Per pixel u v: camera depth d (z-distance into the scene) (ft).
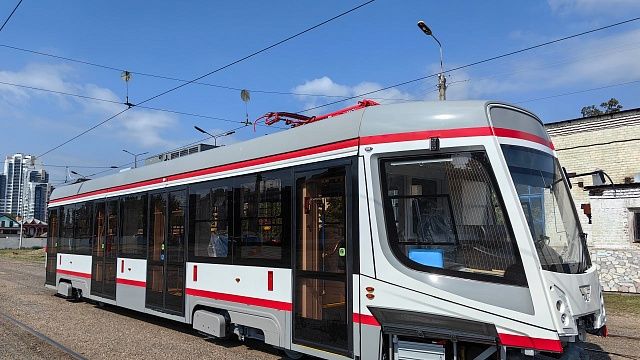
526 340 15.51
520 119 18.30
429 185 17.58
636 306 39.22
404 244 17.70
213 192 26.76
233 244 24.90
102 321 34.06
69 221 45.03
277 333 21.97
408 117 18.37
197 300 27.02
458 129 17.43
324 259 20.10
